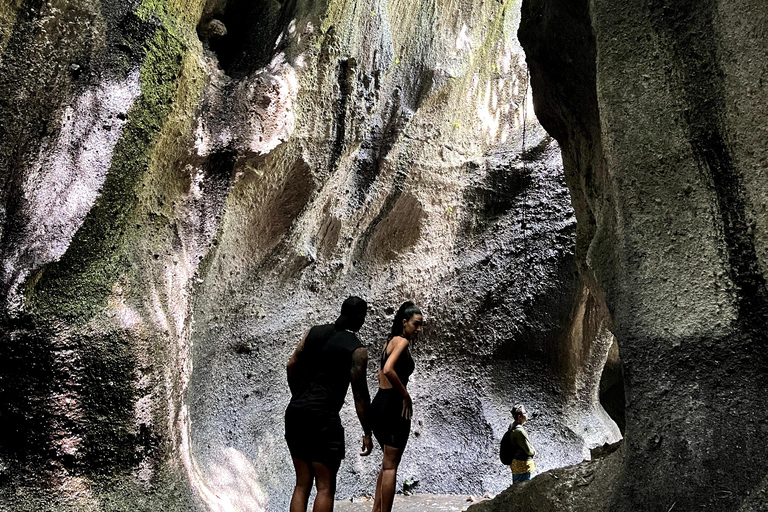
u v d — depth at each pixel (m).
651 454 2.27
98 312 3.40
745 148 2.32
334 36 5.23
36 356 3.20
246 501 4.45
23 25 3.37
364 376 2.84
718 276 2.29
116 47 3.70
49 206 3.35
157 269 3.92
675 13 2.61
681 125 2.51
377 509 3.31
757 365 2.16
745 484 2.05
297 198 5.35
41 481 3.15
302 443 2.72
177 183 4.24
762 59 2.32
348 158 5.70
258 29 5.26
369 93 5.65
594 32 2.85
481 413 6.38
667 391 2.29
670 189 2.48
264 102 4.65
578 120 3.77
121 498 3.30
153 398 3.54
